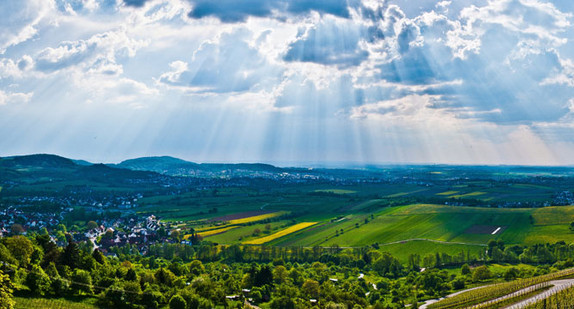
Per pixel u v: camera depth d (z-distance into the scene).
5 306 127.56
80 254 190.62
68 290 152.62
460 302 195.00
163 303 161.88
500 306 174.50
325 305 184.00
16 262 155.50
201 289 181.62
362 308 188.12
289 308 181.75
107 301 151.00
